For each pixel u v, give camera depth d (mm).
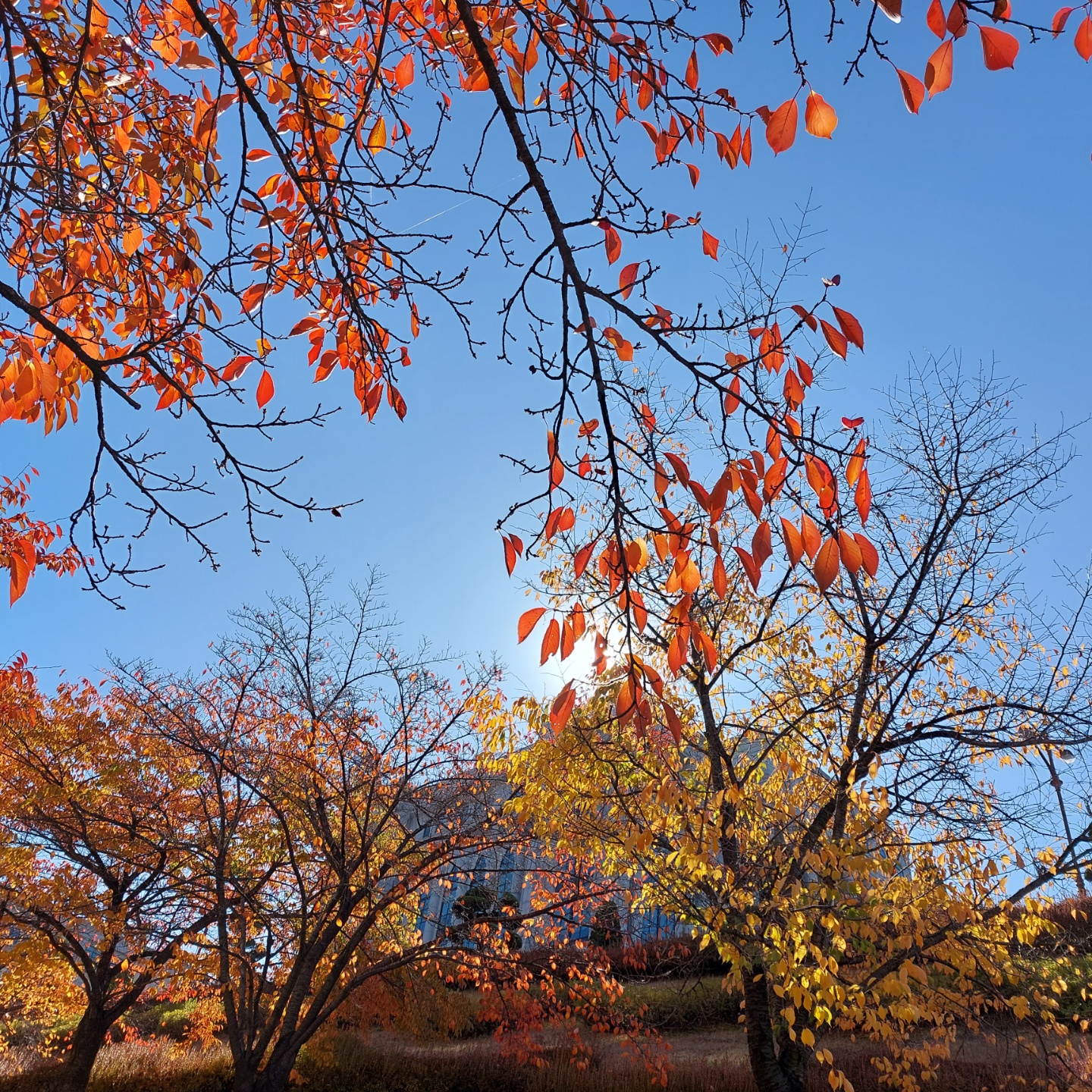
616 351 2635
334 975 12203
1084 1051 10094
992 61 2035
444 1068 15586
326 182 2871
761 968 9336
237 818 13141
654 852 8891
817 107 2178
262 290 3088
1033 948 8758
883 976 7801
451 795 13078
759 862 8125
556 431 2438
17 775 13000
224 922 12148
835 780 9148
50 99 2721
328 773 13328
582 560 2480
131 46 2955
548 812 9703
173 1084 15422
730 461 2232
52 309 3107
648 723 2551
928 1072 7906
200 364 3080
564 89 2975
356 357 3572
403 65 2846
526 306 2482
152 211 3057
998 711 9469
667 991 16938
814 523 2068
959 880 7871
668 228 2750
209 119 2645
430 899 15156
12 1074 15234
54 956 13758
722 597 2230
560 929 12828
